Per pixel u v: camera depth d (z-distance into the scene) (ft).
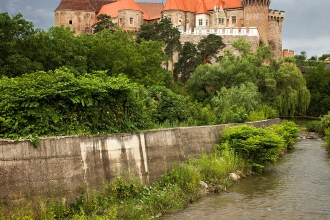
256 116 122.31
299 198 55.11
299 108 212.23
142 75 150.71
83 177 42.98
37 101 42.16
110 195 44.70
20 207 36.37
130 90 51.85
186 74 222.48
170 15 323.16
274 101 192.03
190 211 47.78
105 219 38.70
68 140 42.47
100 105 48.78
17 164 37.45
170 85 195.52
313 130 178.09
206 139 71.00
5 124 39.09
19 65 93.09
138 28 320.70
